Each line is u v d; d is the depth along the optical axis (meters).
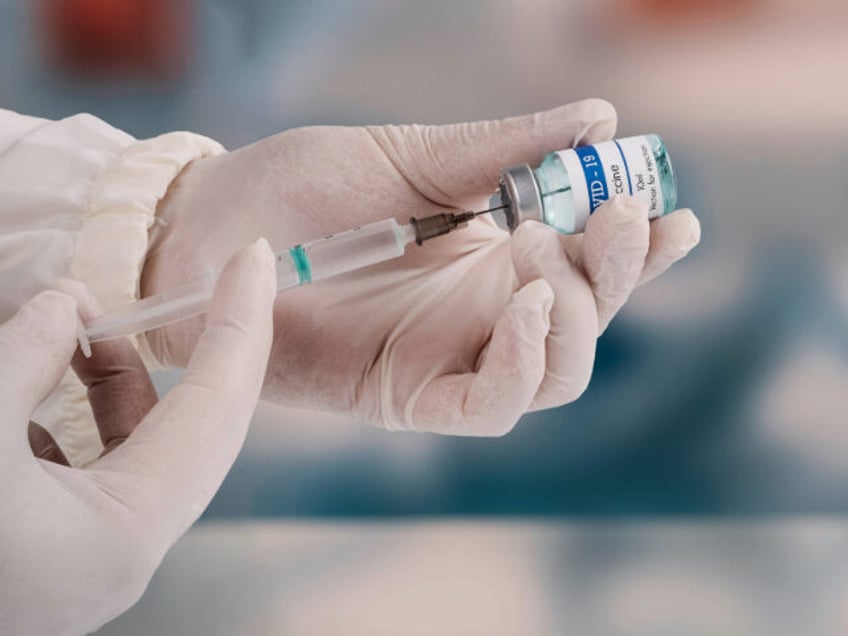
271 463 2.30
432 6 2.35
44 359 0.76
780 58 2.35
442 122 2.37
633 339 2.36
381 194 1.07
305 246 0.95
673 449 2.35
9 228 0.99
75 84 2.40
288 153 1.08
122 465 0.74
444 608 2.04
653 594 2.12
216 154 1.17
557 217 0.93
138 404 0.92
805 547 2.28
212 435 0.77
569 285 0.92
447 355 1.07
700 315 2.35
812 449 2.34
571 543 2.27
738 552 2.24
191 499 0.75
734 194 2.36
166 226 1.06
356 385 1.10
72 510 0.67
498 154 1.00
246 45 2.39
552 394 1.01
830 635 1.98
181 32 2.43
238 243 1.05
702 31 2.35
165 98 2.39
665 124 2.36
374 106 2.37
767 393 2.35
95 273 0.96
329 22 2.38
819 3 2.33
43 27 2.43
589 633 1.95
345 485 2.29
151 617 2.02
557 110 0.99
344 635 1.98
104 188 1.00
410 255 1.11
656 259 0.95
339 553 2.22
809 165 2.33
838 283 2.33
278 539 2.28
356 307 1.09
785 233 2.35
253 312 0.82
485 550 2.26
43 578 0.65
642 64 2.37
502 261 1.11
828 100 2.33
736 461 2.34
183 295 0.90
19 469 0.67
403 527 2.31
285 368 1.10
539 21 2.34
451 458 2.33
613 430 2.35
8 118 1.10
